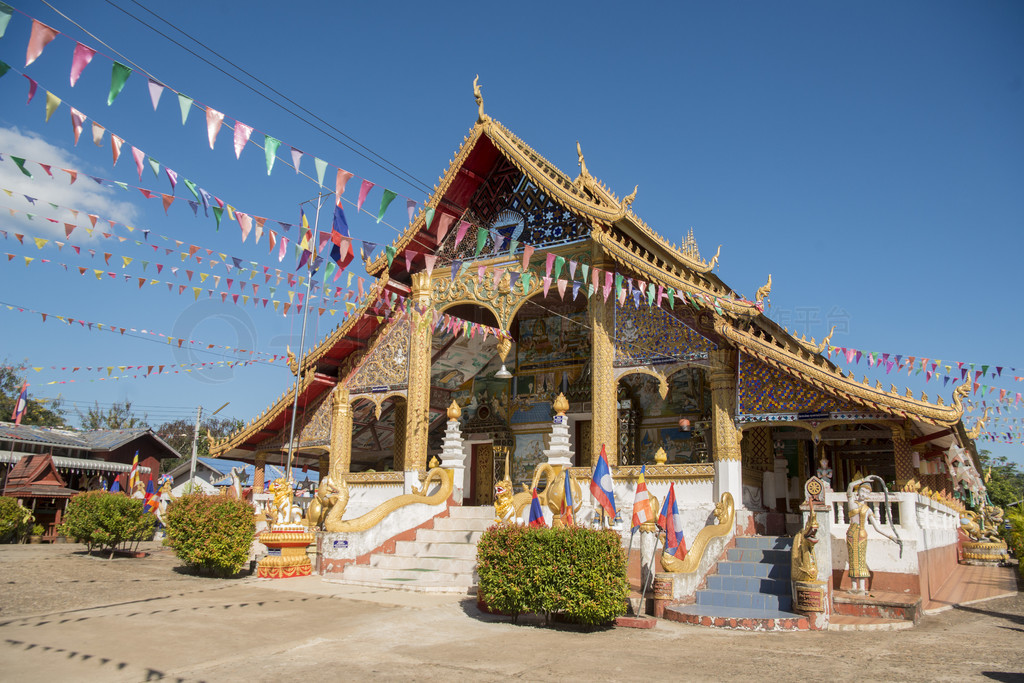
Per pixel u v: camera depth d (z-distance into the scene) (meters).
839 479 24.44
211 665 7.43
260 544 18.66
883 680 7.14
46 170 7.93
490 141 18.36
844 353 13.55
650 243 18.67
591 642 9.16
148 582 13.84
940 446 18.36
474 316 21.14
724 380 14.79
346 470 19.92
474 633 9.58
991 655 8.46
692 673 7.40
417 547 15.39
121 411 59.25
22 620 9.60
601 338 16.20
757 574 12.30
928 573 12.70
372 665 7.56
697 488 14.65
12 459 31.73
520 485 21.45
